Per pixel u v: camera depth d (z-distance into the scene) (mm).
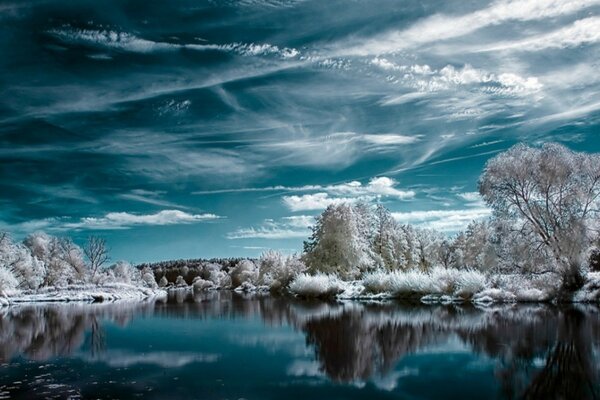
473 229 64250
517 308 28500
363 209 65312
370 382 11422
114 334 20844
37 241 85562
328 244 53656
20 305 45812
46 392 10570
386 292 42062
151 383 11367
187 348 16547
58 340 19219
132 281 100812
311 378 11820
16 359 14883
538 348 15391
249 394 10375
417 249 69938
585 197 31453
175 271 181625
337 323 23125
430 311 28047
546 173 31391
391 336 18531
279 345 16984
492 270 34500
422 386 11000
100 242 86250
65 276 81312
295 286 47688
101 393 10461
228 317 27953
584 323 20734
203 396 10203
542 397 10000
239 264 118938
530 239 32094
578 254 31344
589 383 11055
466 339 17375
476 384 11133
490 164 33438
